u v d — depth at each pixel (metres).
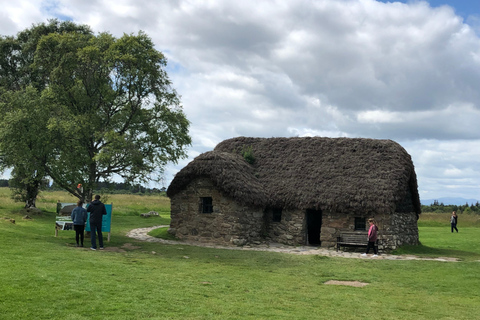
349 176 22.14
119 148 19.81
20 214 29.42
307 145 25.61
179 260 15.35
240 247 20.69
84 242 18.33
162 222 33.47
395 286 12.62
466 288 12.49
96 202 16.75
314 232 24.47
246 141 27.70
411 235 23.09
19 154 18.89
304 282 12.53
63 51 20.53
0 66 32.97
